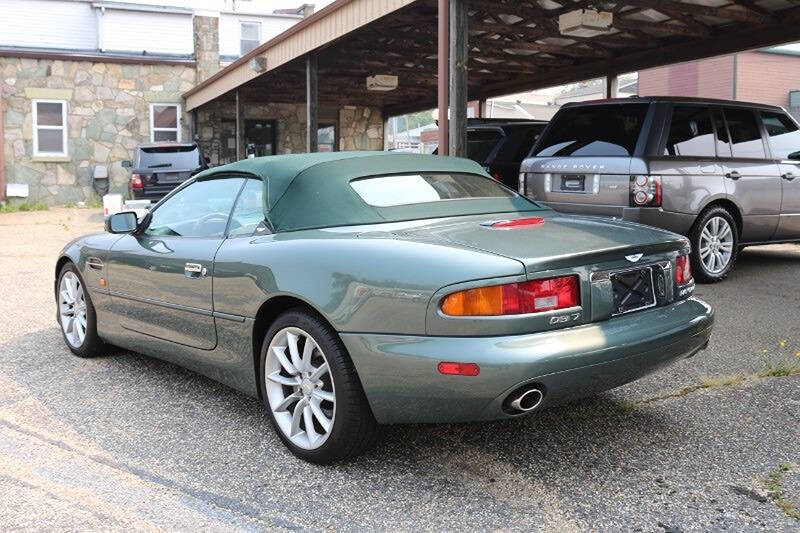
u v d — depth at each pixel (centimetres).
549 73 1412
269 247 316
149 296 392
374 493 272
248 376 334
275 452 313
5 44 2066
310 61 1096
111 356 477
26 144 1864
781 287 655
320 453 294
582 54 1211
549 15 962
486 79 1575
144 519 253
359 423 283
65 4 2117
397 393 266
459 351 251
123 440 328
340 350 283
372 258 277
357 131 2220
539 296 258
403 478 285
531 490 273
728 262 675
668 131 631
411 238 287
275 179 342
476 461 300
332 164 345
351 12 874
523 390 252
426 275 261
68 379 423
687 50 1086
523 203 374
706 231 658
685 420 343
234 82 1461
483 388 250
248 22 2458
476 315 252
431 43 1198
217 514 257
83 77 1916
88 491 275
